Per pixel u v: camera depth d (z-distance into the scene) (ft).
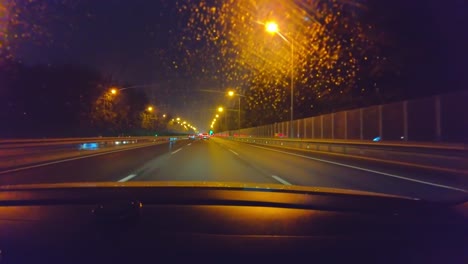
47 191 16.85
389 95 107.65
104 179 41.68
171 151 106.22
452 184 40.06
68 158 77.87
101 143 126.62
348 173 49.29
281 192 17.42
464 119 57.77
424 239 11.37
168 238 11.01
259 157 79.87
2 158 60.49
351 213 13.76
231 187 18.57
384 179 43.65
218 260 9.92
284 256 10.19
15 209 13.60
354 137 92.79
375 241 11.16
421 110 66.95
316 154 91.61
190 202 14.90
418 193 33.71
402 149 63.46
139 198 15.52
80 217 12.62
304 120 132.16
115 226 11.65
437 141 62.69
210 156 82.94
